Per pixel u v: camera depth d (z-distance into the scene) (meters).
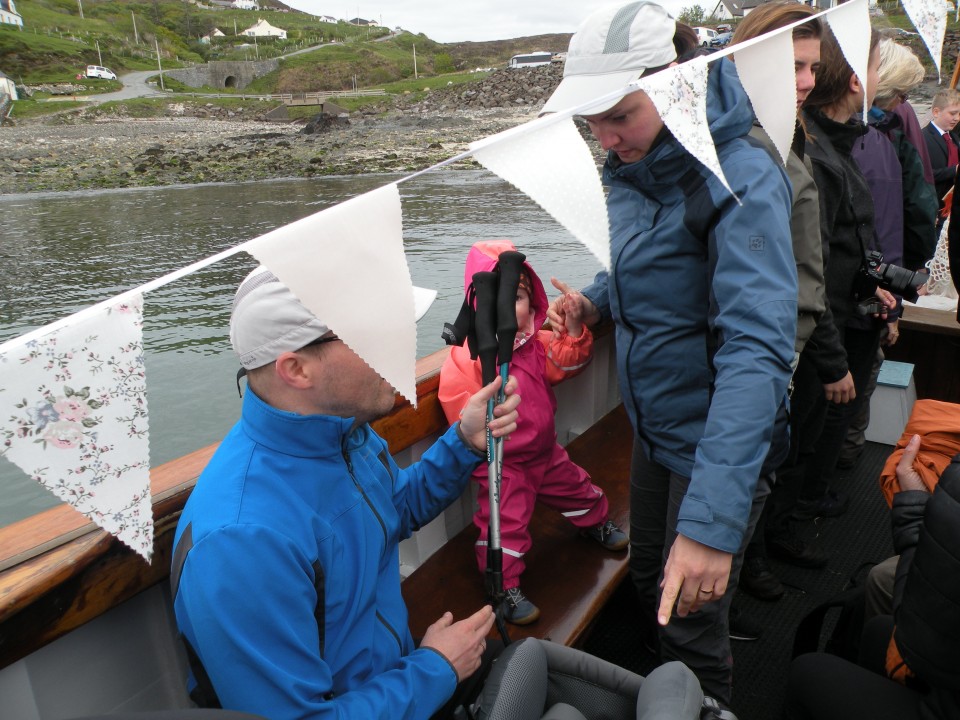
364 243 0.81
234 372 4.96
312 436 1.04
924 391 3.27
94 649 1.22
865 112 1.31
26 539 1.14
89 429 0.73
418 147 34.09
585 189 0.90
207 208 16.98
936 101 4.49
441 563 1.95
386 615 1.21
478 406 1.41
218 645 0.92
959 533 0.99
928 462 1.46
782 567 2.40
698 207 1.27
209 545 0.93
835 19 1.27
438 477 1.42
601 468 2.44
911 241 2.67
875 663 1.44
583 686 1.26
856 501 2.77
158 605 1.30
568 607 1.80
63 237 13.15
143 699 1.31
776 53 1.21
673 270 1.36
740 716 1.83
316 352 1.00
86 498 0.73
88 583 1.11
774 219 1.20
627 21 1.25
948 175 3.94
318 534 1.03
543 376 1.89
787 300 1.18
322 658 1.04
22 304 8.53
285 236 0.78
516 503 1.80
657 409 1.49
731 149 1.27
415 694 1.09
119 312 0.74
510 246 1.79
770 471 1.44
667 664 1.21
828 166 1.92
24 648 1.05
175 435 4.17
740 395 1.15
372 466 1.25
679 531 1.16
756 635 2.08
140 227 14.30
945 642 1.03
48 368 0.70
